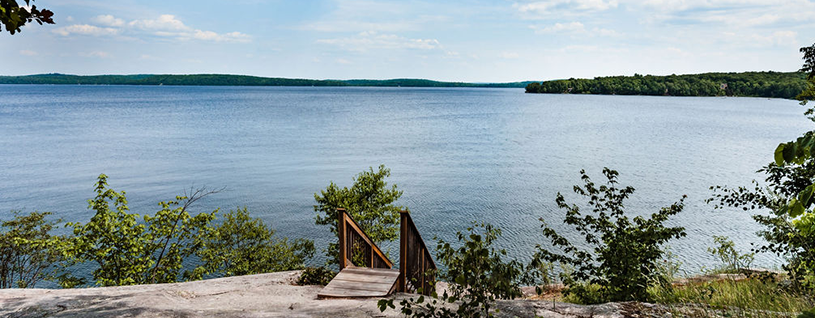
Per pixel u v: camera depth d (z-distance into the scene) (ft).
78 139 439.63
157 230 55.62
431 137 465.47
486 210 198.90
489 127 556.92
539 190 237.04
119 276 52.90
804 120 602.85
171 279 56.80
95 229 50.96
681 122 592.19
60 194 230.07
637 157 338.54
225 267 104.32
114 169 296.92
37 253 74.23
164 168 302.66
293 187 250.16
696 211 187.42
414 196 224.94
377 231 105.40
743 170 282.77
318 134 488.44
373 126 566.77
